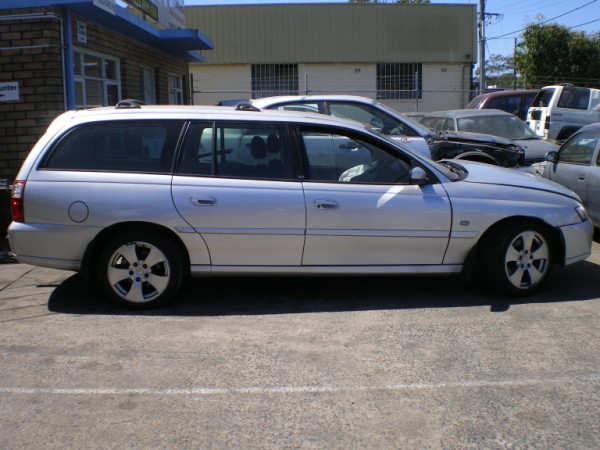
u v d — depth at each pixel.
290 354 4.33
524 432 3.31
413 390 3.79
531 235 5.42
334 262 5.29
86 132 5.23
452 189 5.36
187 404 3.64
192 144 5.22
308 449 3.17
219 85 26.41
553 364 4.14
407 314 5.13
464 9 26.31
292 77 26.44
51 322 5.00
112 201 5.04
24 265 6.89
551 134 15.28
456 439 3.25
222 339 4.62
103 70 10.23
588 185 7.67
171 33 11.36
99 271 5.20
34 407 3.61
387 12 26.08
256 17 25.81
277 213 5.12
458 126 11.34
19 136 8.27
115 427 3.38
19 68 8.12
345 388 3.82
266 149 5.28
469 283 5.98
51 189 5.08
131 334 4.73
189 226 5.09
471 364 4.14
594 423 3.39
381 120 8.47
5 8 8.00
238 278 6.23
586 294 5.62
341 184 5.25
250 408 3.59
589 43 32.38
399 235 5.26
